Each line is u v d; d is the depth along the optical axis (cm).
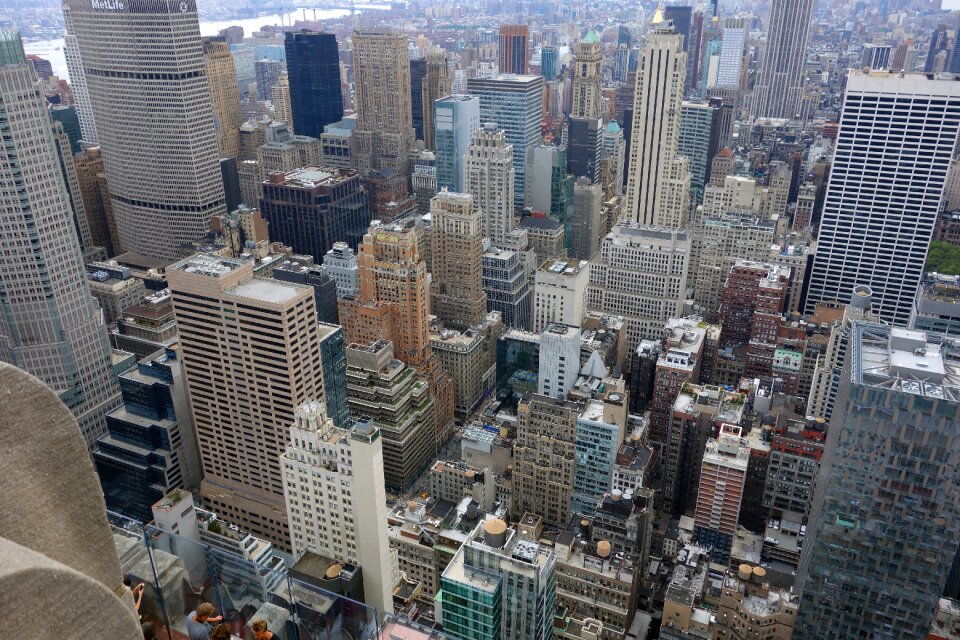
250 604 7106
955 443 19862
